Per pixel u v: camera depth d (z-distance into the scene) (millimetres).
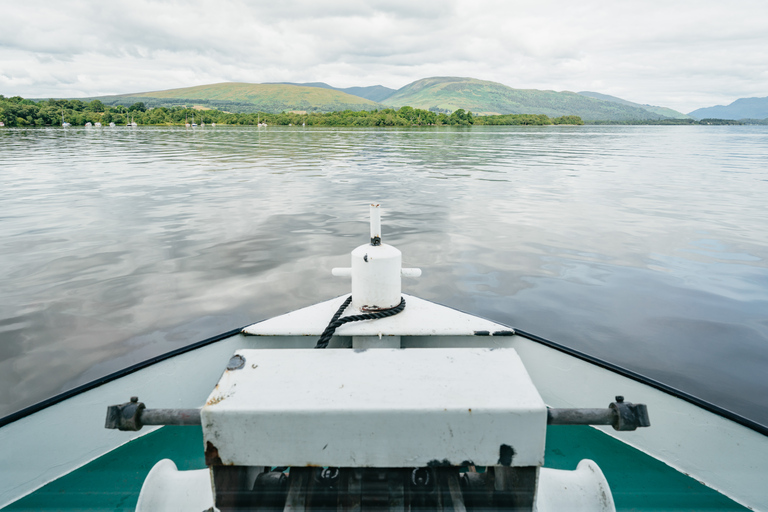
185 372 2057
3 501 1693
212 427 1047
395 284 1825
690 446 1829
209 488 1498
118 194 12391
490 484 1230
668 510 1687
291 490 1135
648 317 4930
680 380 3750
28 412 1764
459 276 6145
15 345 4270
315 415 1023
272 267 6441
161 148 33219
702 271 6406
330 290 5586
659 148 37625
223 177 16016
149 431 2137
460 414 1024
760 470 1636
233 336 2008
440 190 13258
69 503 1729
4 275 6090
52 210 10297
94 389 1925
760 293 5605
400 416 1026
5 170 18109
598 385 2037
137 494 1775
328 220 9336
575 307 5184
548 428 2193
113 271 6277
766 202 11812
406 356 1242
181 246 7453
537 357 2084
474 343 2080
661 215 10148
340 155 26328
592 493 1536
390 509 1099
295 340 2027
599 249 7449
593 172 18391
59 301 5250
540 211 10461
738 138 65938
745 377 3797
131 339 4383
